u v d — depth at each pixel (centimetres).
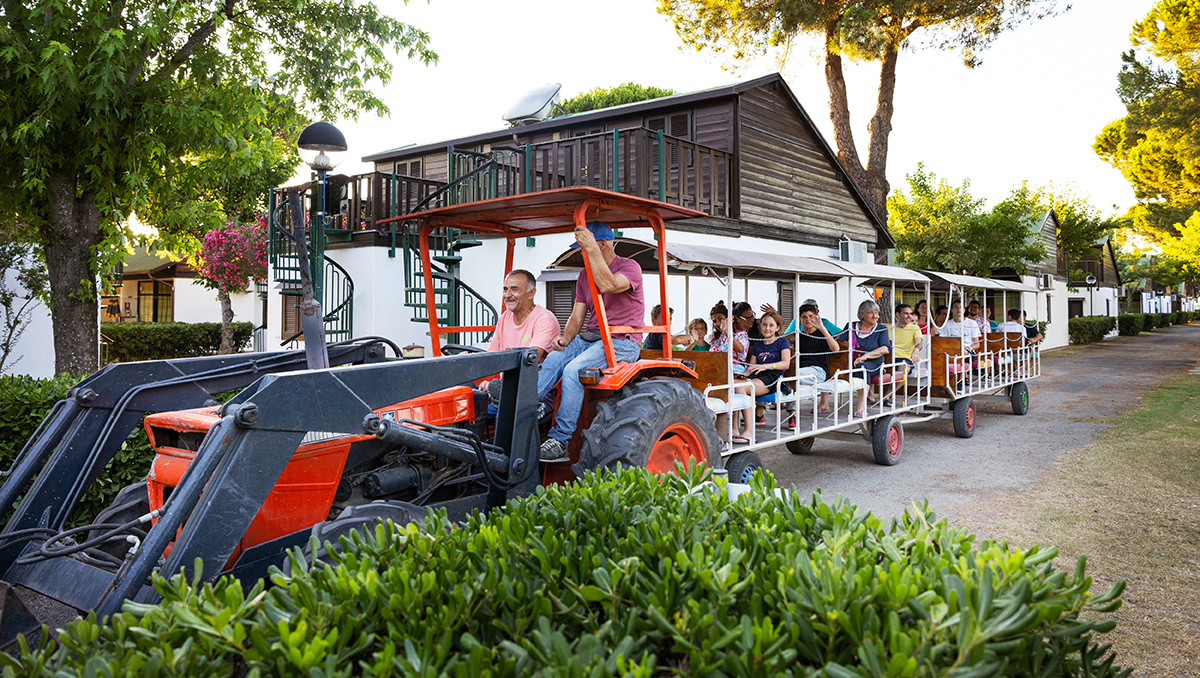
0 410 482
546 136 1590
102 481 486
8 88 621
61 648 170
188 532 252
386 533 226
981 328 1164
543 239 1221
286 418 279
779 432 693
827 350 826
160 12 652
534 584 193
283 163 2067
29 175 641
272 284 1377
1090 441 949
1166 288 6388
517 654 157
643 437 400
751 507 246
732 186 1396
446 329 480
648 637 171
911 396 970
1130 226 4053
